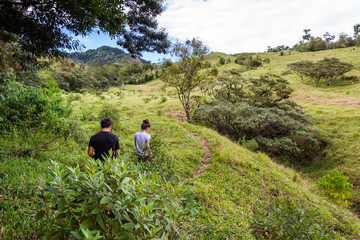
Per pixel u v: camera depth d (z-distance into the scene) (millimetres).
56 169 1476
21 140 5168
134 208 1357
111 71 123688
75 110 15461
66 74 74750
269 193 6742
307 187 9961
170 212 1672
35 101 7203
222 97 36000
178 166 6996
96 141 3467
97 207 1331
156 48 6430
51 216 1790
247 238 3758
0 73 7004
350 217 7020
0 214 2273
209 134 14094
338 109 32656
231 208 4902
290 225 2574
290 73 70375
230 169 7645
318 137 24578
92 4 3523
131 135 11258
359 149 20500
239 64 129500
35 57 5082
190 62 23406
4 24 4066
